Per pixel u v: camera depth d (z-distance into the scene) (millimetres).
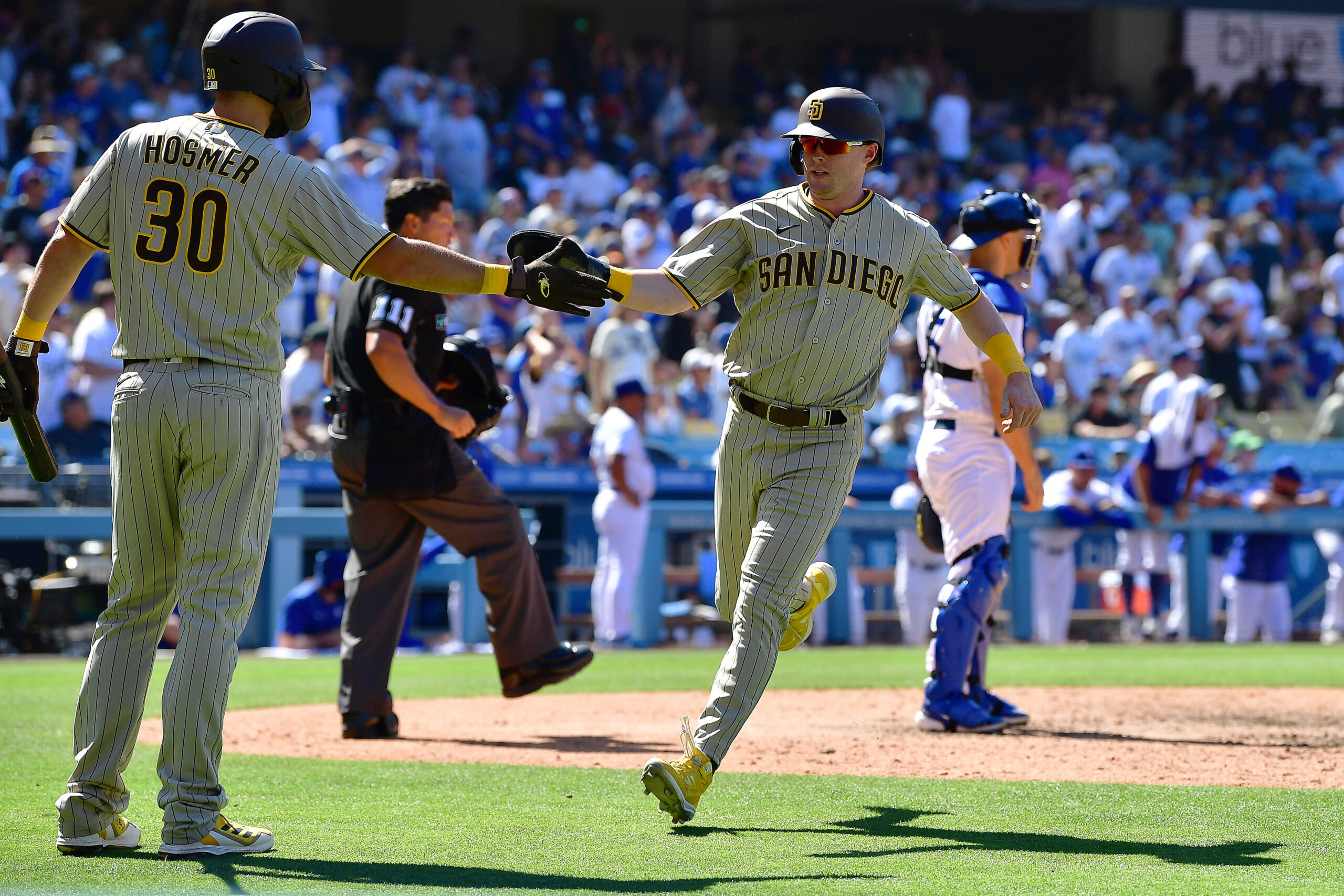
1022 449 16812
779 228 11789
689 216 52594
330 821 11414
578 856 10047
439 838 10711
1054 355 51656
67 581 31547
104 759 10227
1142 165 70938
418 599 35562
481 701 21516
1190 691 23156
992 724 17359
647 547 36812
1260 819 11430
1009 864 9750
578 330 48125
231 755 15398
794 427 11820
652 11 77688
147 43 55875
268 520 10461
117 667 10320
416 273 10250
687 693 22688
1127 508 39656
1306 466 49000
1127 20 79062
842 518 37844
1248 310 55812
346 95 54656
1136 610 40812
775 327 11773
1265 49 79312
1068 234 58562
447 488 17094
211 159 10039
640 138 65000
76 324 42938
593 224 54688
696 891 8914
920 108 69688
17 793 12891
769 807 12055
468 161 54781
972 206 17344
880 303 11820
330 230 10078
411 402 16828
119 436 10164
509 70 75625
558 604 38594
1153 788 12953
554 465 39469
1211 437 39625
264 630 33031
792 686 24109
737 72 74438
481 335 43469
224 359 10086
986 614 17625
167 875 9336
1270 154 72375
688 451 44594
